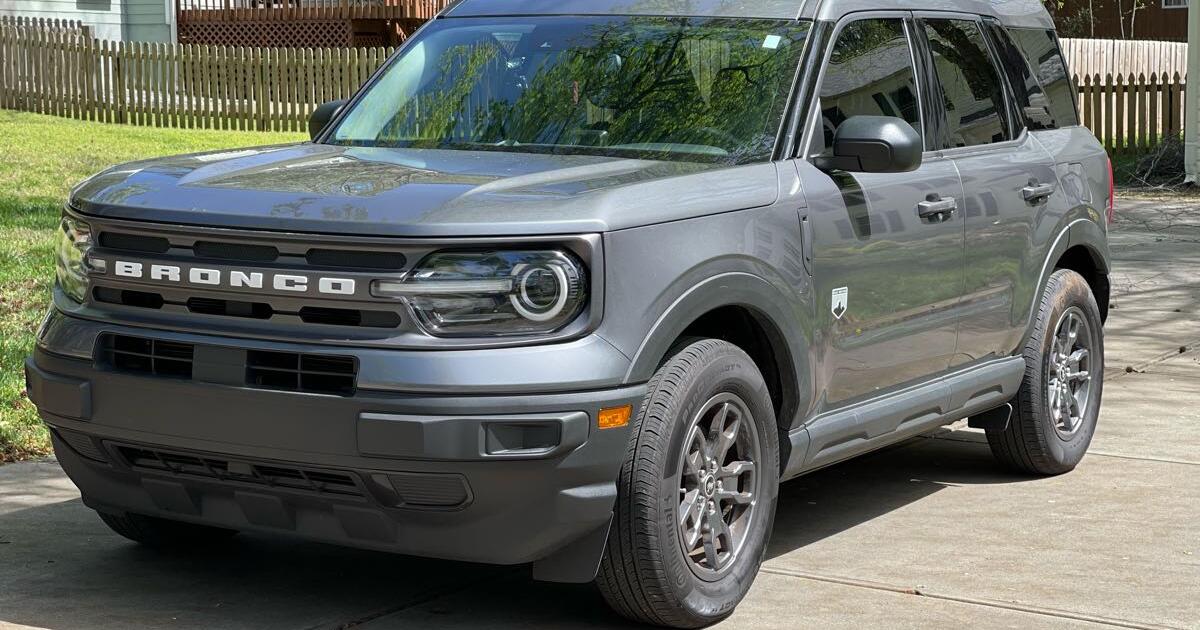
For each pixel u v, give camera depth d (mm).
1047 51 6922
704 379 4480
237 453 4250
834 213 5051
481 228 4109
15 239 11125
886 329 5375
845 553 5410
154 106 21828
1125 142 22484
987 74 6336
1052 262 6465
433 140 5414
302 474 4246
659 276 4332
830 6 5453
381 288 4105
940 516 5934
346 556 5328
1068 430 6648
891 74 5668
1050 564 5281
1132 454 6965
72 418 4488
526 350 4094
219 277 4266
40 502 5852
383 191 4383
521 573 5156
